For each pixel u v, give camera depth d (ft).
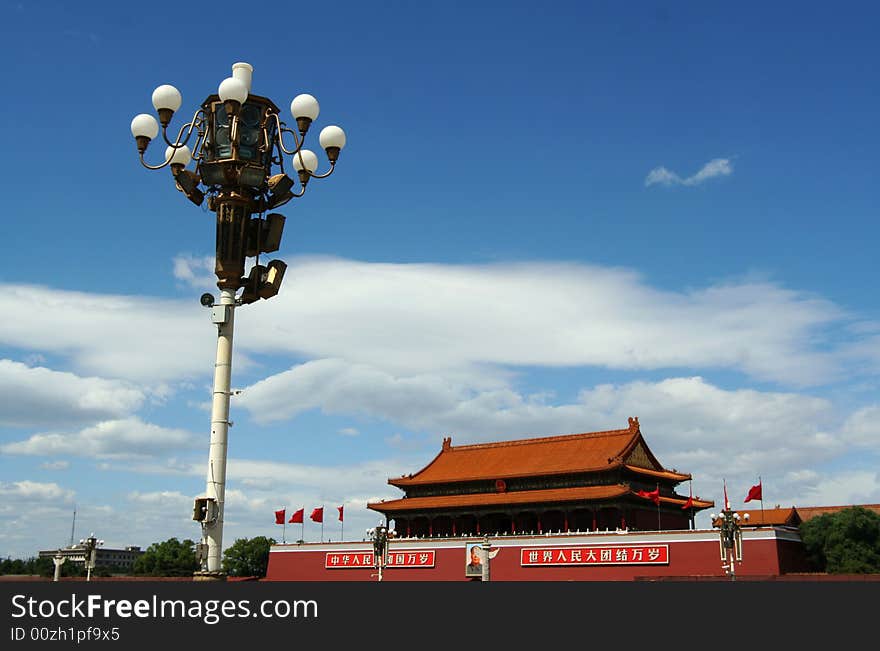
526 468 414.82
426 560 383.86
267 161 109.91
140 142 107.55
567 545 351.25
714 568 317.01
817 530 347.77
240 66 107.96
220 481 105.40
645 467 407.85
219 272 108.17
